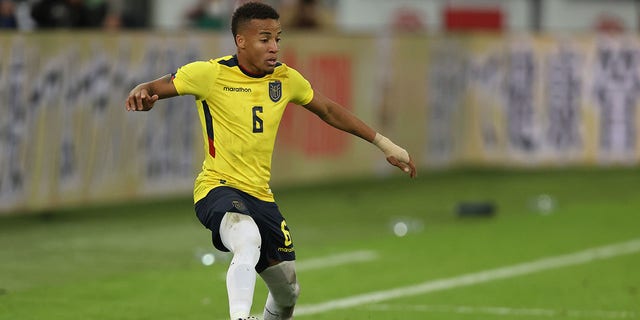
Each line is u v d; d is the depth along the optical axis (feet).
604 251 140.97
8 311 106.01
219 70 79.51
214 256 132.98
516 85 222.28
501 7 303.68
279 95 80.74
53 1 174.70
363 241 146.92
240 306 74.59
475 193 192.03
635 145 223.71
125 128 164.76
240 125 79.56
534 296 115.34
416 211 172.86
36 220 158.30
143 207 171.22
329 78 194.59
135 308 108.17
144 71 167.02
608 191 195.83
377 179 205.98
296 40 188.24
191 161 175.83
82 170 159.12
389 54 205.67
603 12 314.96
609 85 222.89
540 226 159.84
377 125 204.03
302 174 192.65
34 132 152.56
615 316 106.63
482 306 110.63
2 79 148.36
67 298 112.06
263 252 80.38
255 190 80.43
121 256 134.51
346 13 292.81
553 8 309.42
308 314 106.32
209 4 211.00
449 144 219.82
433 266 130.82
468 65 221.25
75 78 157.48
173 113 172.14
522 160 222.48
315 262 132.57
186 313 106.52
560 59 222.07
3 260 131.03
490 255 137.90
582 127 222.89
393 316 105.91
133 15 212.43
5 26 170.81
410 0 300.40
